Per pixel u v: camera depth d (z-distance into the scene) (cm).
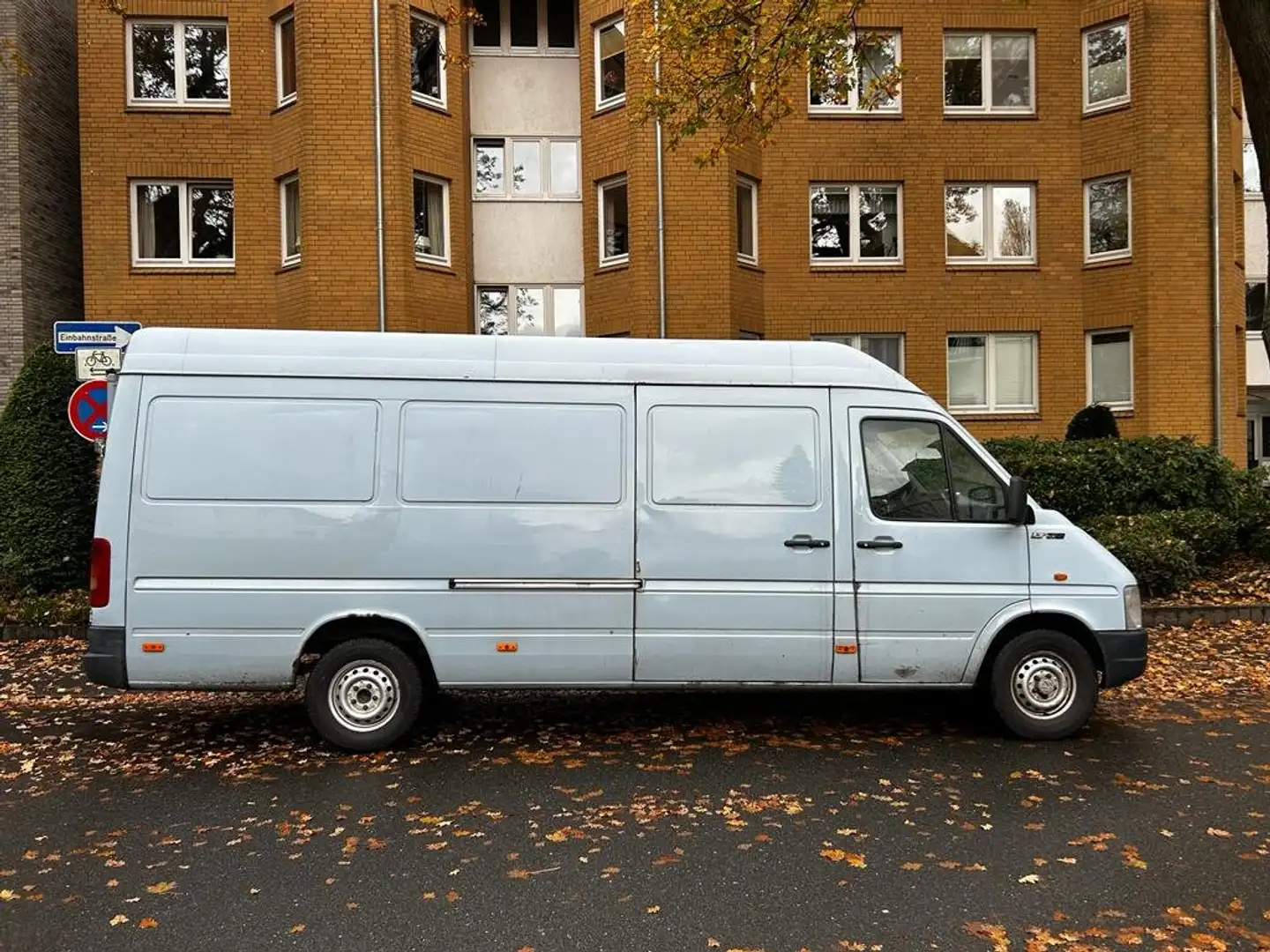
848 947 346
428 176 1586
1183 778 523
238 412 564
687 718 658
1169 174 1634
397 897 389
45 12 1634
